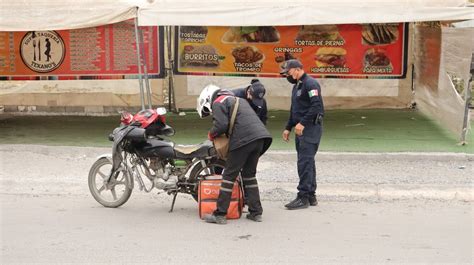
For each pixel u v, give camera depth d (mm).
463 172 11672
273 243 7930
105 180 9672
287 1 13008
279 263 7188
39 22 13125
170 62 18250
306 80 9438
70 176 11602
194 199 10086
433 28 16406
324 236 8234
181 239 8086
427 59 17172
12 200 10148
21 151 13469
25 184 11078
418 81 18312
